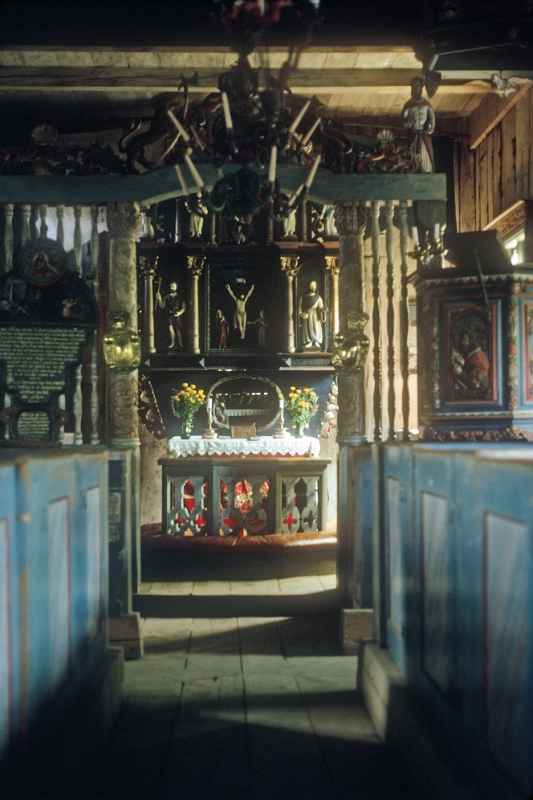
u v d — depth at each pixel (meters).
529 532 2.44
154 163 7.88
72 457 4.12
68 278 8.19
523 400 7.22
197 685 5.82
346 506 7.58
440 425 7.37
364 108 10.92
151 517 11.60
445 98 10.37
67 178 7.84
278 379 11.66
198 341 11.40
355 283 7.90
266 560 9.61
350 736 4.74
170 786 4.04
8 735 2.95
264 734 4.79
